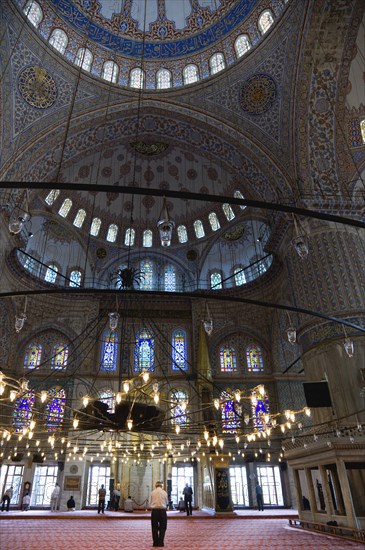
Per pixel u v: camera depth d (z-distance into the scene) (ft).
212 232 67.97
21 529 31.76
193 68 53.98
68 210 64.03
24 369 57.82
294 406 58.23
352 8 39.42
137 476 55.11
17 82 44.34
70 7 48.85
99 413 31.63
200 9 52.70
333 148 45.52
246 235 65.98
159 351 62.75
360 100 46.42
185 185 67.05
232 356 62.54
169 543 23.52
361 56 42.96
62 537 26.66
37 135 46.98
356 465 28.81
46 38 47.39
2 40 41.65
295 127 46.14
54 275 62.90
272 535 27.66
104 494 48.75
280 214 46.80
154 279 67.46
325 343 38.55
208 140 53.98
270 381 60.64
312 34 41.63
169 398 58.70
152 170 65.72
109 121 52.06
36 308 59.67
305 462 32.40
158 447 50.62
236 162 53.47
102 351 61.52
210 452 48.73
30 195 50.83
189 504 45.52
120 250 68.54
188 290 66.44
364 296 39.29
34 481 53.52
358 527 25.31
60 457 54.39
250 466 56.03
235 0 50.57
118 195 67.26
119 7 51.83
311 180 45.21
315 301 40.75
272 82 47.83
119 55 52.85
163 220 16.08
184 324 65.26
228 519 42.11
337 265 40.96
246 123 50.19
